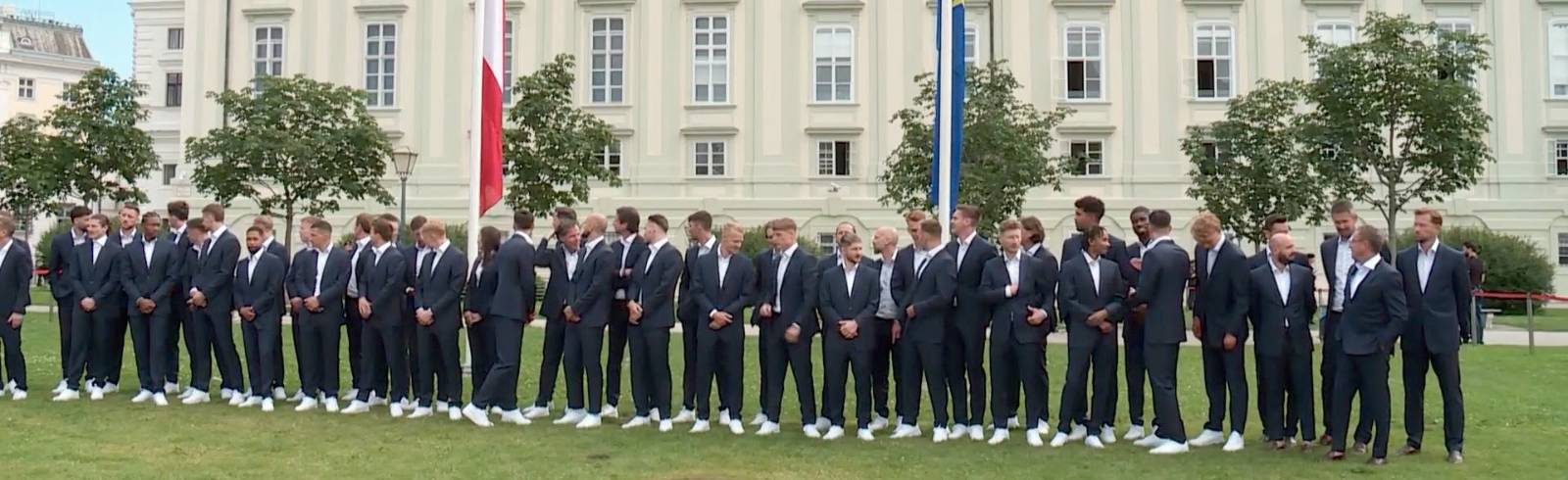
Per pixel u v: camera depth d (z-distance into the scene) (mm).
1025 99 34594
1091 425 10188
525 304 11383
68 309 12828
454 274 11477
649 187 35156
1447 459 9477
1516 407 12430
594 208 34969
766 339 10953
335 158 26547
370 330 11844
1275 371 10070
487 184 15016
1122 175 34406
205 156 26156
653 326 10969
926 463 9227
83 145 27266
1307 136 24266
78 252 12648
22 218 30422
